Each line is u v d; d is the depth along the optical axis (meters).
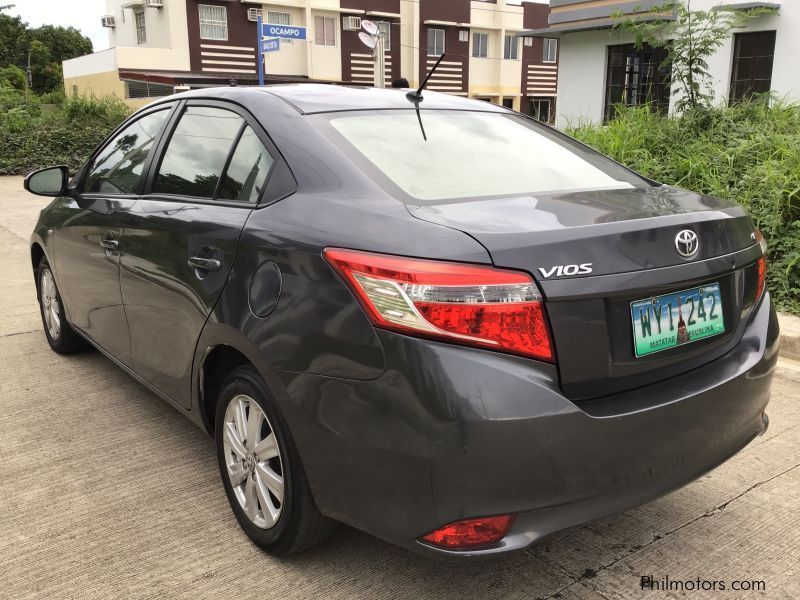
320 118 2.56
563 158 2.80
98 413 3.66
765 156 6.29
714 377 2.18
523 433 1.79
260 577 2.36
